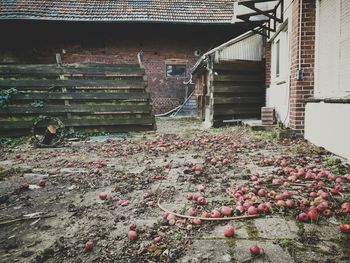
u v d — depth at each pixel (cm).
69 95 967
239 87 1198
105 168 547
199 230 283
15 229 303
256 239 262
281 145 698
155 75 1897
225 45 1155
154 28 1867
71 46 1839
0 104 908
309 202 326
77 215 332
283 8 896
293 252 238
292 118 769
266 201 344
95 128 993
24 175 513
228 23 1802
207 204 348
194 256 238
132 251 249
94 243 265
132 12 1841
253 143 739
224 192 388
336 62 580
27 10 1750
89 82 988
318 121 647
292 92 770
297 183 403
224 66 1160
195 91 1845
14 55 1794
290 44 809
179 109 1889
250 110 1240
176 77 1914
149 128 1032
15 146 835
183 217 309
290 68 802
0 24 1731
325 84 649
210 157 588
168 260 232
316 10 693
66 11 1791
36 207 362
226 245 254
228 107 1187
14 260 243
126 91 1020
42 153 723
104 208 349
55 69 975
